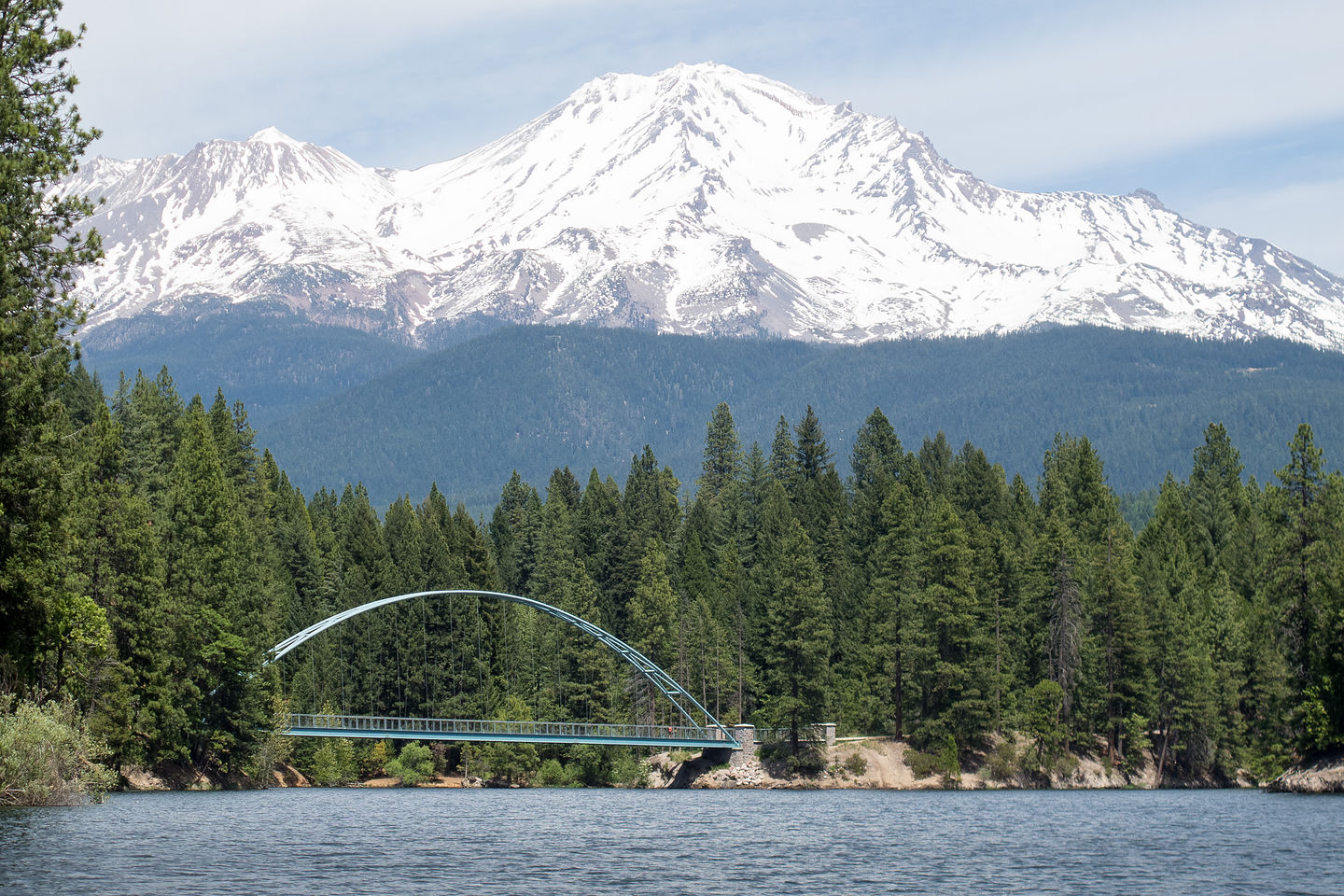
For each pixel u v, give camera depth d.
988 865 143.50
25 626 140.25
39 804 167.12
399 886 124.44
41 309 128.12
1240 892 124.88
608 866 141.38
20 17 128.25
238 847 147.12
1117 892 125.25
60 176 128.88
